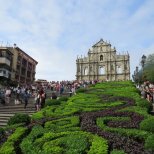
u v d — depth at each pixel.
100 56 95.56
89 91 30.50
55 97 26.84
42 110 19.39
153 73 57.25
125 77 90.44
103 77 93.50
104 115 15.38
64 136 11.05
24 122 15.91
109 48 94.81
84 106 19.17
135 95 23.47
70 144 9.77
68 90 44.06
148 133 10.96
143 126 11.71
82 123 13.47
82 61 97.31
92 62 95.81
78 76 96.50
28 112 23.25
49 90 44.03
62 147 9.76
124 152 9.01
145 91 24.52
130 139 10.70
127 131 11.34
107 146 9.33
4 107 25.27
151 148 9.43
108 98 23.00
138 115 14.90
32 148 9.94
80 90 31.27
